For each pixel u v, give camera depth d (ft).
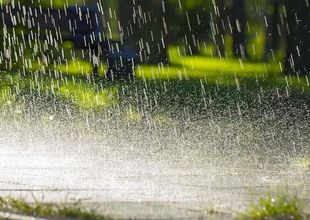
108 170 47.34
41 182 42.78
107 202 37.50
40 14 116.67
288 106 86.84
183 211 36.06
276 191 42.55
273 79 128.36
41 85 93.76
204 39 223.51
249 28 249.75
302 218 34.76
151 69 137.08
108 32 143.43
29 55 118.52
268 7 213.87
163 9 220.23
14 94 84.53
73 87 93.91
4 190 40.11
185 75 128.77
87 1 221.46
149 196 39.96
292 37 152.15
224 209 36.91
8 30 116.88
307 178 47.14
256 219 34.53
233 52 198.80
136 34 219.61
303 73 149.89
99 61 112.27
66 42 118.93
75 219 32.42
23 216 32.37
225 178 46.39
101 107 78.02
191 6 222.28
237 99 92.02
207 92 97.66
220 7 211.61
